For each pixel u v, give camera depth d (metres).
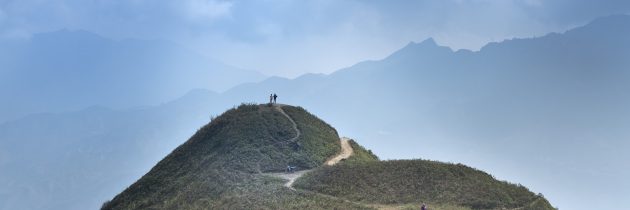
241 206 65.31
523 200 69.62
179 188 82.62
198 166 91.44
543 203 70.25
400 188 71.12
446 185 71.62
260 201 66.69
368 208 63.50
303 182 75.56
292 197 68.00
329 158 98.75
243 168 85.75
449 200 67.44
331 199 67.62
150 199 82.56
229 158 89.38
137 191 91.81
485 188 71.25
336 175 76.75
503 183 76.38
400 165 79.94
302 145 98.19
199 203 71.19
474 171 79.69
